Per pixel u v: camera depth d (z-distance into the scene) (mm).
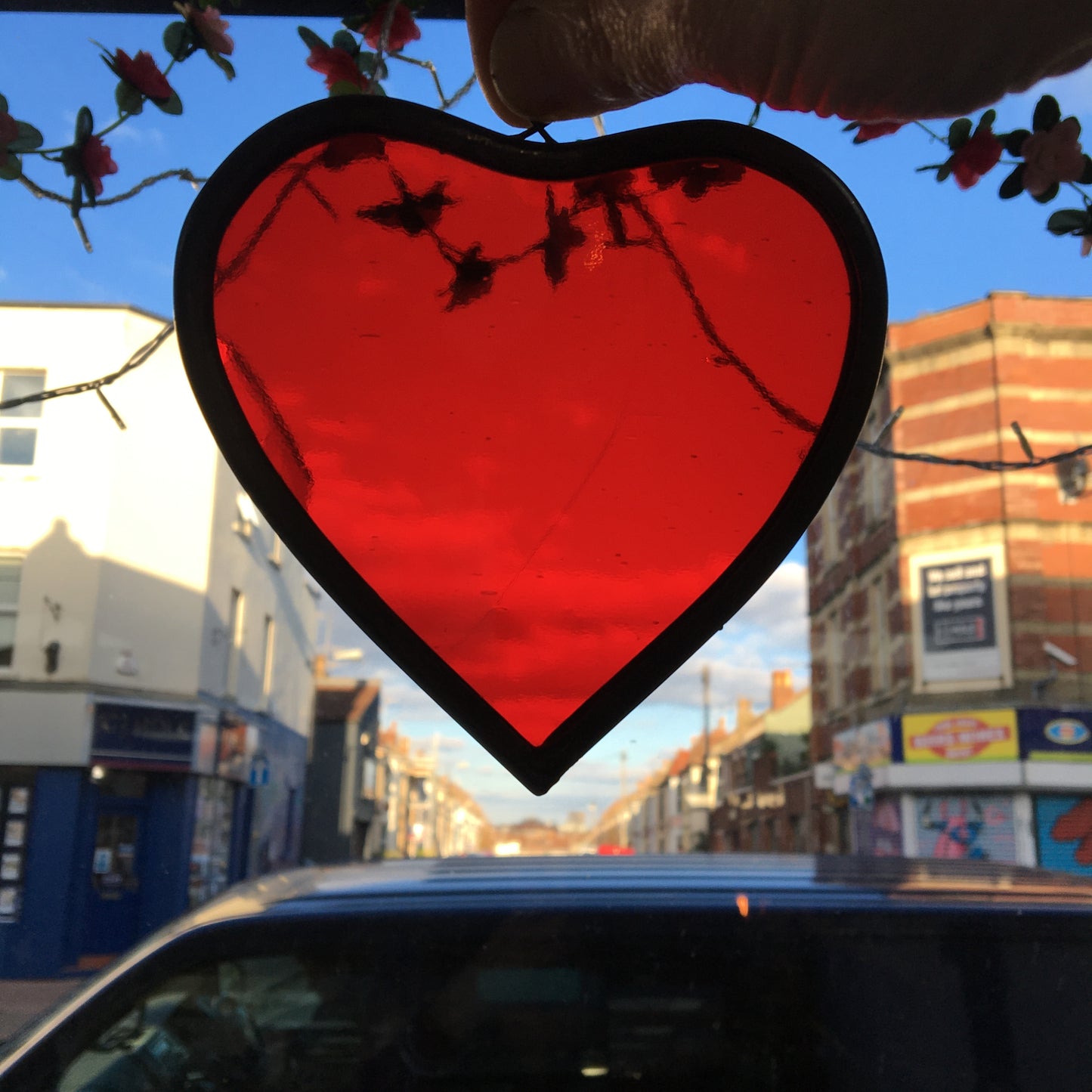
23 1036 1889
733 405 987
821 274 973
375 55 1412
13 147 1348
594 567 994
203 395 978
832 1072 1749
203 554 15891
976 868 2199
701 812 38719
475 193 1010
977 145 1278
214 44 1356
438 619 997
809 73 826
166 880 15016
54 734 14023
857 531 20438
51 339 15000
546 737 990
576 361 1006
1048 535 16812
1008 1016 1783
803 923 1854
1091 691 16359
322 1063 1788
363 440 1000
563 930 1857
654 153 987
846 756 20188
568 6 872
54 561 14531
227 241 993
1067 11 735
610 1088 1749
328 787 28422
